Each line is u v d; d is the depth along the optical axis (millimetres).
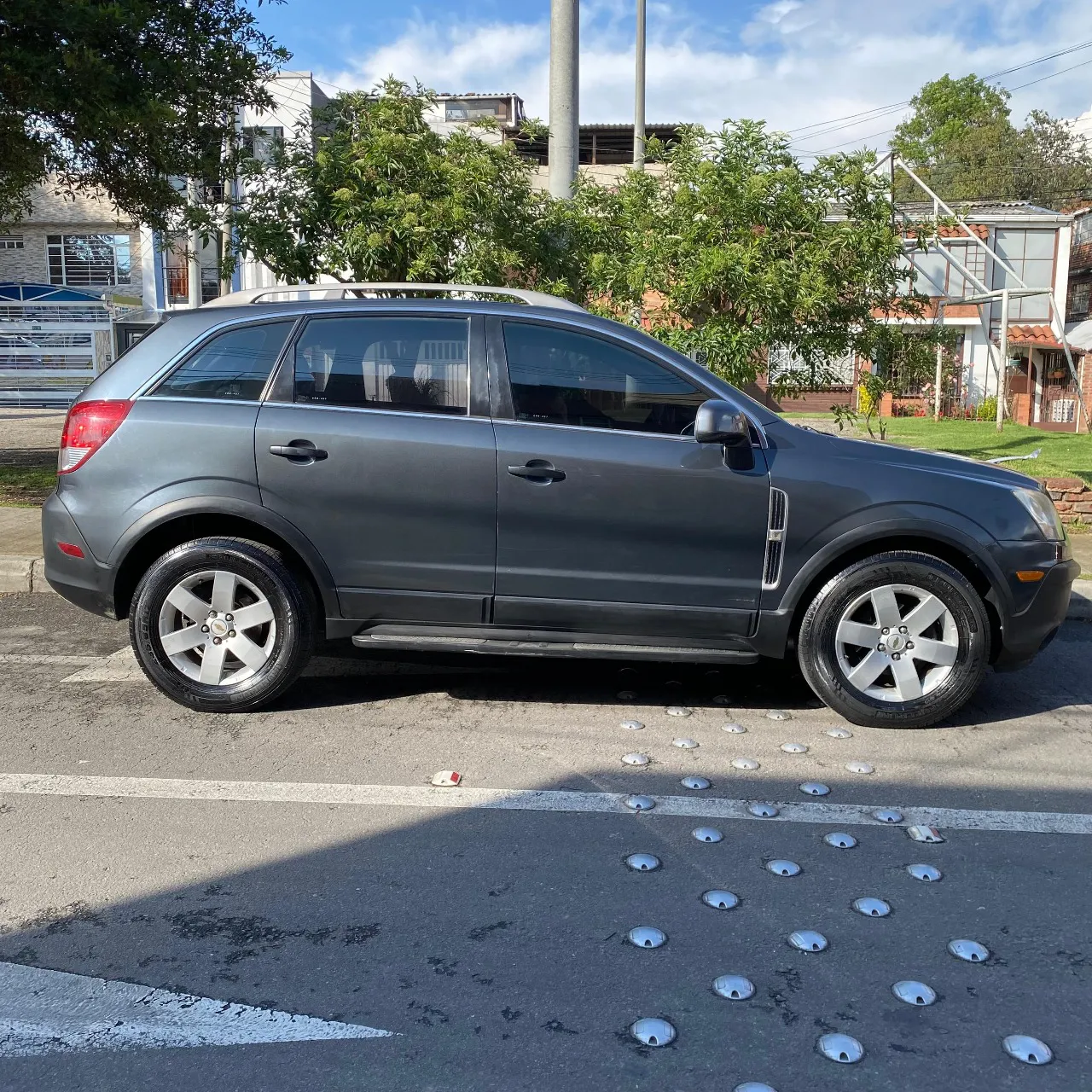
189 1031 2439
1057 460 13461
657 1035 2438
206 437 4512
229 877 3182
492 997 2582
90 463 4578
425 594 4566
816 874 3250
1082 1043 2438
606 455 4465
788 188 7965
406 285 5191
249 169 8406
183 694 4648
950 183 49562
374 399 4578
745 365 8102
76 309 29328
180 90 9008
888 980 2678
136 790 3830
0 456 13508
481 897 3078
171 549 4605
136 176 10234
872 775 4090
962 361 29219
